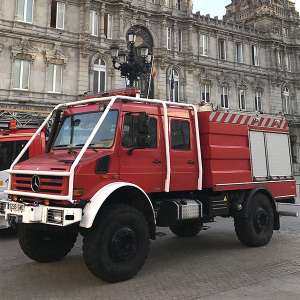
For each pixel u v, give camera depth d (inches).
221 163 381.7
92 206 271.6
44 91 1401.3
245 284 285.4
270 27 2146.9
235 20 2304.4
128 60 813.9
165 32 1702.8
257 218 410.3
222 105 1892.2
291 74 2190.0
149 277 304.0
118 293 265.6
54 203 279.7
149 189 320.8
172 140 345.4
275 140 455.2
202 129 375.9
